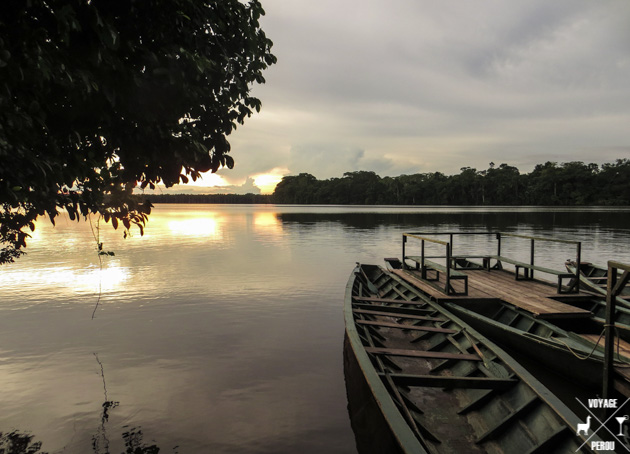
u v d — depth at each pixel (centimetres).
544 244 2275
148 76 286
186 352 689
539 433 363
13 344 721
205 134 368
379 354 531
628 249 2009
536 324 682
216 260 1730
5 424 460
